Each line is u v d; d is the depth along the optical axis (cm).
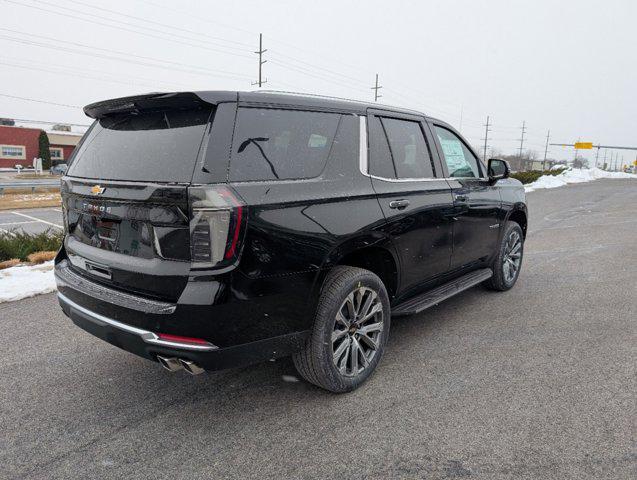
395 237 311
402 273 329
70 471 221
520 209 494
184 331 221
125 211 241
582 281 537
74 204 283
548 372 314
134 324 234
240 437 246
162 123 247
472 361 333
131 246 243
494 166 444
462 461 224
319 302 266
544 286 520
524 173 2784
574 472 215
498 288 496
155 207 228
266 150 245
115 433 251
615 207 1317
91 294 255
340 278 274
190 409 275
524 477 212
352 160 293
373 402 279
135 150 251
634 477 211
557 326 399
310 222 253
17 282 527
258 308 233
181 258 222
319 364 269
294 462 226
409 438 243
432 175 368
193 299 216
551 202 1505
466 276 429
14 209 1595
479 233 421
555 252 704
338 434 248
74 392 296
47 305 464
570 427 250
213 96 231
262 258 231
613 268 593
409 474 216
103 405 280
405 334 385
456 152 409
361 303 295
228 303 221
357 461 226
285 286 242
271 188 239
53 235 791
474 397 283
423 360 336
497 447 234
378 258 313
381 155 319
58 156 5666
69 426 258
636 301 461
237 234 220
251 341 236
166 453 234
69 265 301
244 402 281
